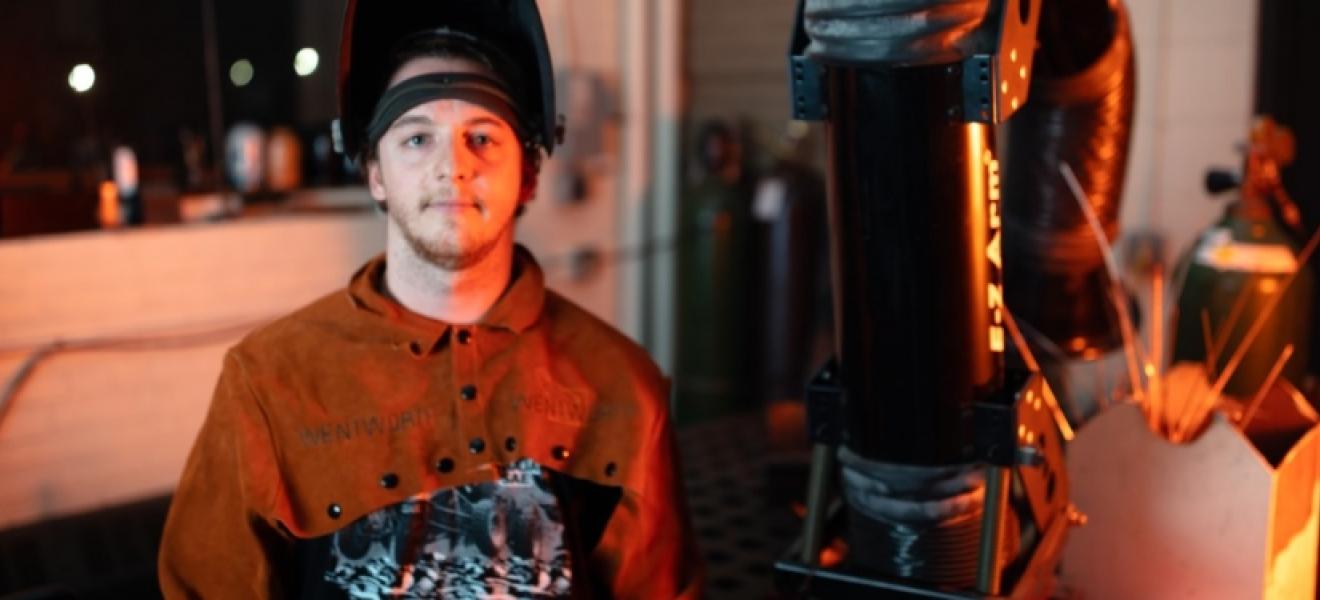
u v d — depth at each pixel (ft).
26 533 8.32
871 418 4.70
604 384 4.64
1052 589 5.08
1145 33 9.53
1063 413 6.75
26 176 9.06
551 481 4.46
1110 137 6.24
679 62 12.36
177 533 4.40
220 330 9.35
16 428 8.39
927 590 4.58
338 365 4.38
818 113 4.39
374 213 10.16
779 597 5.06
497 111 4.28
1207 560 4.94
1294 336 6.79
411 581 4.28
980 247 4.38
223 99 10.19
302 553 4.42
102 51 9.46
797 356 11.96
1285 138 6.93
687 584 4.76
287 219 9.66
